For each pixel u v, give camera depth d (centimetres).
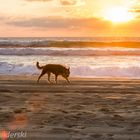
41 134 591
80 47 4359
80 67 2058
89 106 874
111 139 564
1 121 693
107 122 689
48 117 734
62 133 599
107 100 977
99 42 4394
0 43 4441
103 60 2752
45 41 4425
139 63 2461
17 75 1905
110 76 1927
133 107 859
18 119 712
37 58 2983
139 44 4397
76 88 1273
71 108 845
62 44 4412
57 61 2688
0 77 1769
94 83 1473
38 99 988
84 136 580
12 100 967
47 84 1430
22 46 4447
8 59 2917
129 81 1571
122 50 3259
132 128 639
